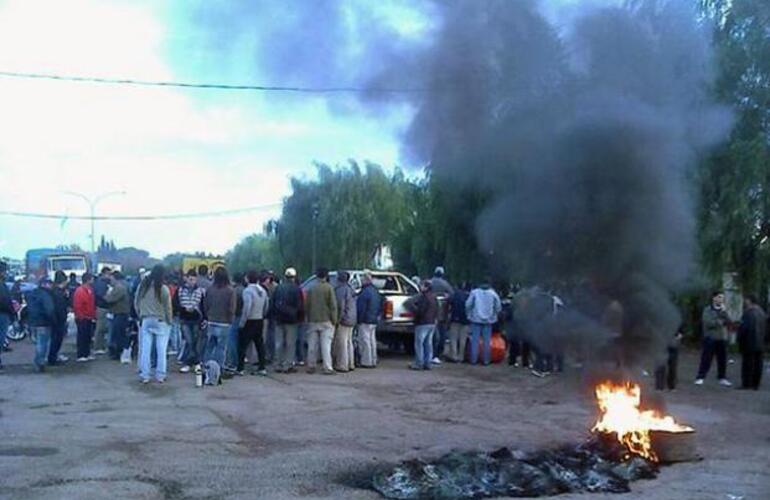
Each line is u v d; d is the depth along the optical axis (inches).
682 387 508.1
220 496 233.8
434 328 568.1
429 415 377.7
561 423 360.8
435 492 236.7
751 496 245.3
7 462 267.9
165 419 351.9
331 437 322.7
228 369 499.8
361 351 567.5
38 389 434.3
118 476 252.7
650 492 247.4
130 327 571.5
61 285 544.1
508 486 245.1
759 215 691.4
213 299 472.1
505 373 540.1
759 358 498.6
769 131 673.0
